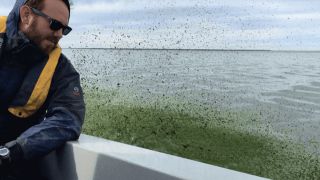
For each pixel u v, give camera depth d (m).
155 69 51.25
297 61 91.50
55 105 1.68
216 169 1.21
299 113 19.56
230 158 9.91
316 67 67.62
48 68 1.64
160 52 95.88
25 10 1.62
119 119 13.38
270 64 75.38
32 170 1.71
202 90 28.55
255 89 30.59
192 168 1.23
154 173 1.23
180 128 13.22
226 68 58.62
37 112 1.71
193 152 10.11
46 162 1.75
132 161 1.31
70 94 1.70
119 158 1.36
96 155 1.45
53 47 1.67
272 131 14.41
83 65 49.41
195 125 13.98
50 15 1.60
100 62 60.09
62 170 1.64
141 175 1.28
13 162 1.45
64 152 1.62
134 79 34.84
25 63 1.63
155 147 10.37
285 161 10.23
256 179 1.12
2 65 1.61
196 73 46.59
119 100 18.80
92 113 14.17
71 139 1.63
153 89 27.03
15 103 1.62
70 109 1.67
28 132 1.53
